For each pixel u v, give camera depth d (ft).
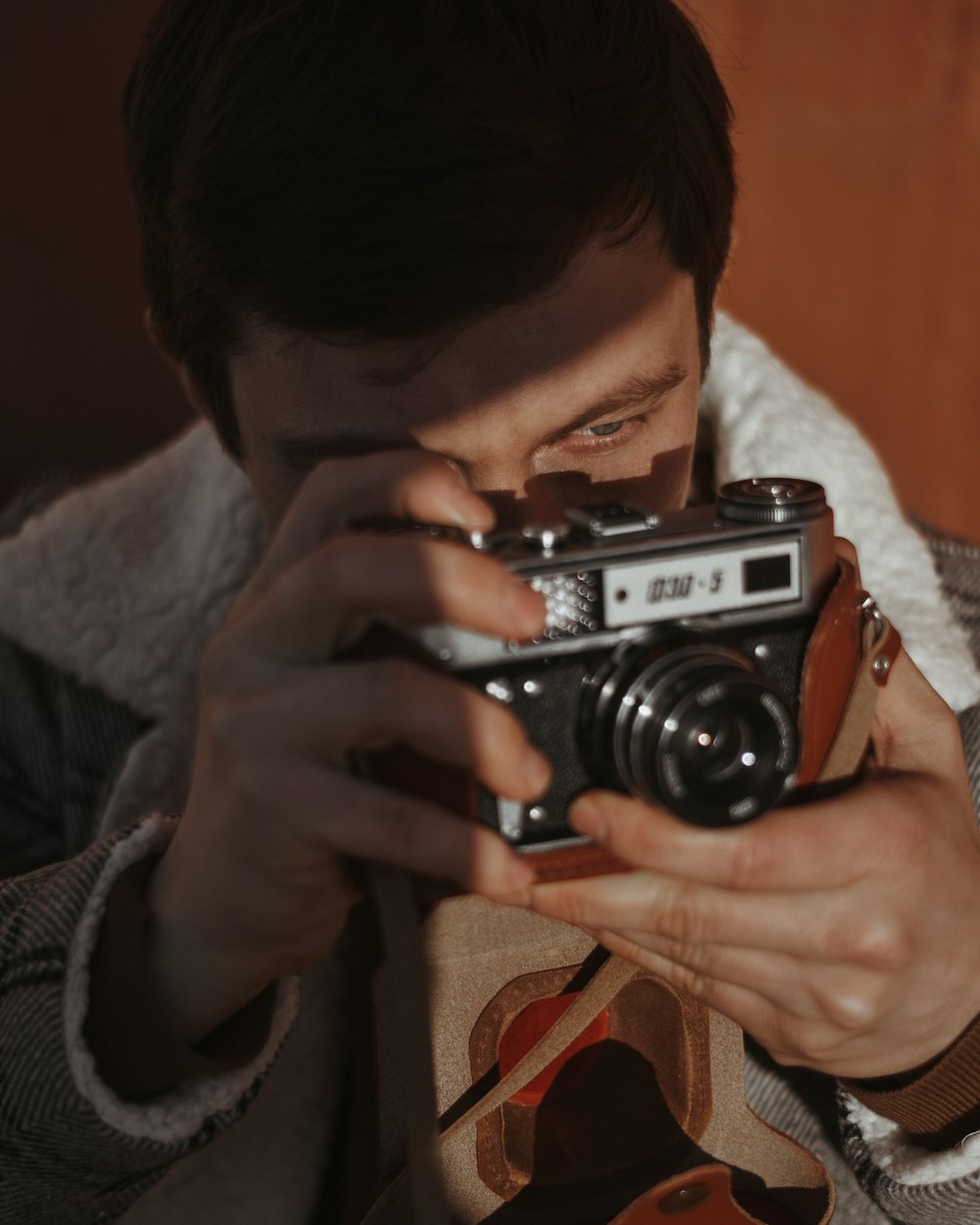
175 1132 2.34
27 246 7.32
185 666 3.48
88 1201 2.51
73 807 3.68
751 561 2.26
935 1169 2.50
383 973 2.68
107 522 3.69
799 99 7.30
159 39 2.65
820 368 7.75
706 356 2.99
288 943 2.35
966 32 7.08
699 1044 2.76
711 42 7.21
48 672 3.77
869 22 7.18
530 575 2.16
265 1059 2.49
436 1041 2.68
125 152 2.99
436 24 2.27
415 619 2.09
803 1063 2.50
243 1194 3.04
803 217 7.49
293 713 2.09
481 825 2.09
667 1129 2.81
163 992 2.36
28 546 3.69
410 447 2.46
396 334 2.31
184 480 3.75
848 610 2.31
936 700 2.55
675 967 2.42
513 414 2.43
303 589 2.09
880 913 2.18
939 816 2.28
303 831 2.14
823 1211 2.66
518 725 2.05
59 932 2.39
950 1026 2.36
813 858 2.10
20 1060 2.34
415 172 2.23
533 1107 2.80
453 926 2.65
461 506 2.19
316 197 2.26
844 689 2.34
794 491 2.33
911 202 7.43
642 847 2.10
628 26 2.43
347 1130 3.18
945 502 7.83
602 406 2.49
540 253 2.26
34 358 7.47
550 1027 2.77
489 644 2.15
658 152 2.44
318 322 2.33
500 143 2.23
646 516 2.27
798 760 2.11
